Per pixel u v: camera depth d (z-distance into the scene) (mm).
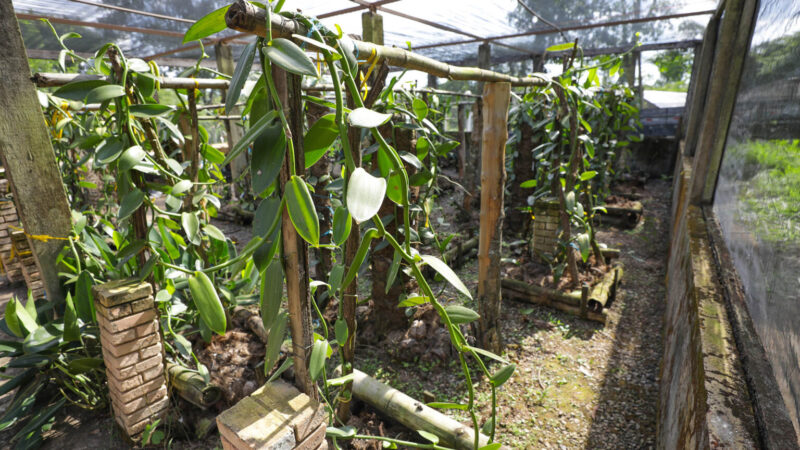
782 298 1195
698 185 2957
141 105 1930
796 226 1163
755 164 1804
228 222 6906
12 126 2158
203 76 9359
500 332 3074
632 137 6801
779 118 1515
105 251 2809
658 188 8211
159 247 2889
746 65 2461
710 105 2814
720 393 1142
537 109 4582
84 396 2525
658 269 4594
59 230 2418
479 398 2662
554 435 2342
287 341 2863
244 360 2713
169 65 8352
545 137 4379
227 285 3244
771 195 1479
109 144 1967
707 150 2879
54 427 2443
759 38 2186
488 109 2699
